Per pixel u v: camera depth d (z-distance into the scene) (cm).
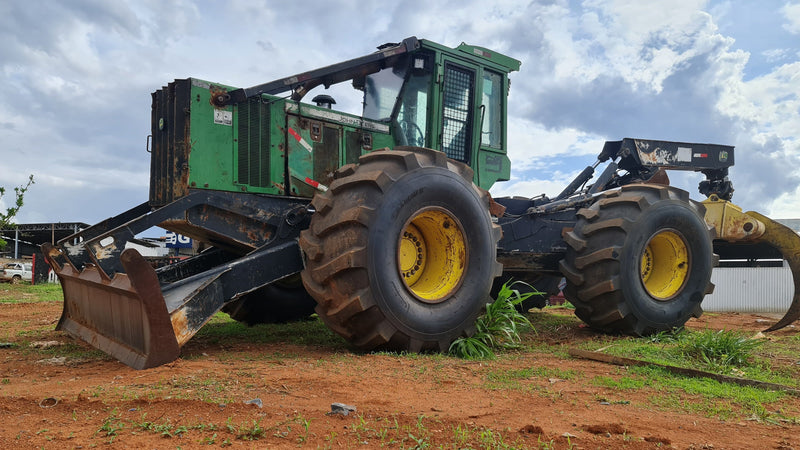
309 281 448
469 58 602
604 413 295
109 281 439
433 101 568
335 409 270
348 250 425
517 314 520
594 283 577
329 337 561
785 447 246
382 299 429
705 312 998
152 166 527
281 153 533
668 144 757
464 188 482
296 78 523
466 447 224
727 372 421
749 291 1025
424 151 483
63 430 238
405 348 452
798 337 620
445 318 464
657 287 629
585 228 591
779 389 362
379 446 223
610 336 592
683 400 332
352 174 473
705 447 241
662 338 573
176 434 232
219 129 500
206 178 490
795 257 702
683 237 612
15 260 2256
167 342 395
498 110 646
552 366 427
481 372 396
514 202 694
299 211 509
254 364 399
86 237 551
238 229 492
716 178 803
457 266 488
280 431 238
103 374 375
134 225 444
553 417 283
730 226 726
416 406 294
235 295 455
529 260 627
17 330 613
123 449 214
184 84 490
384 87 607
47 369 399
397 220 439
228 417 257
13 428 240
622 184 774
